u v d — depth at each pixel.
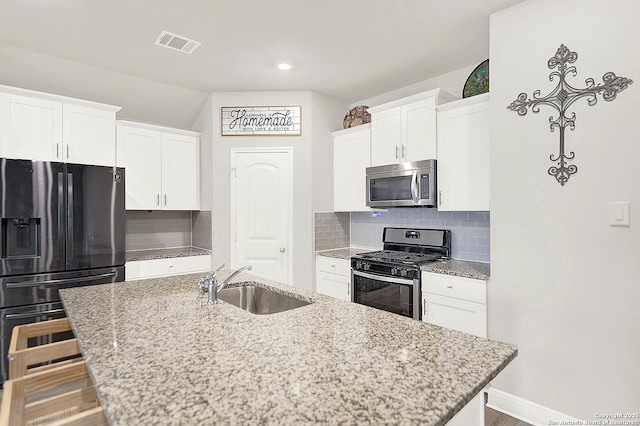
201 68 3.06
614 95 1.79
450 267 2.66
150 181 3.50
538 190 2.05
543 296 2.04
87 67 3.00
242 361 0.98
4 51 2.66
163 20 2.29
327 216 3.82
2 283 2.51
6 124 2.58
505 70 2.18
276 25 2.37
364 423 0.70
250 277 2.22
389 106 3.19
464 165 2.67
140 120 3.75
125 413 0.73
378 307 2.98
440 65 3.02
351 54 2.81
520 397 2.14
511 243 2.16
